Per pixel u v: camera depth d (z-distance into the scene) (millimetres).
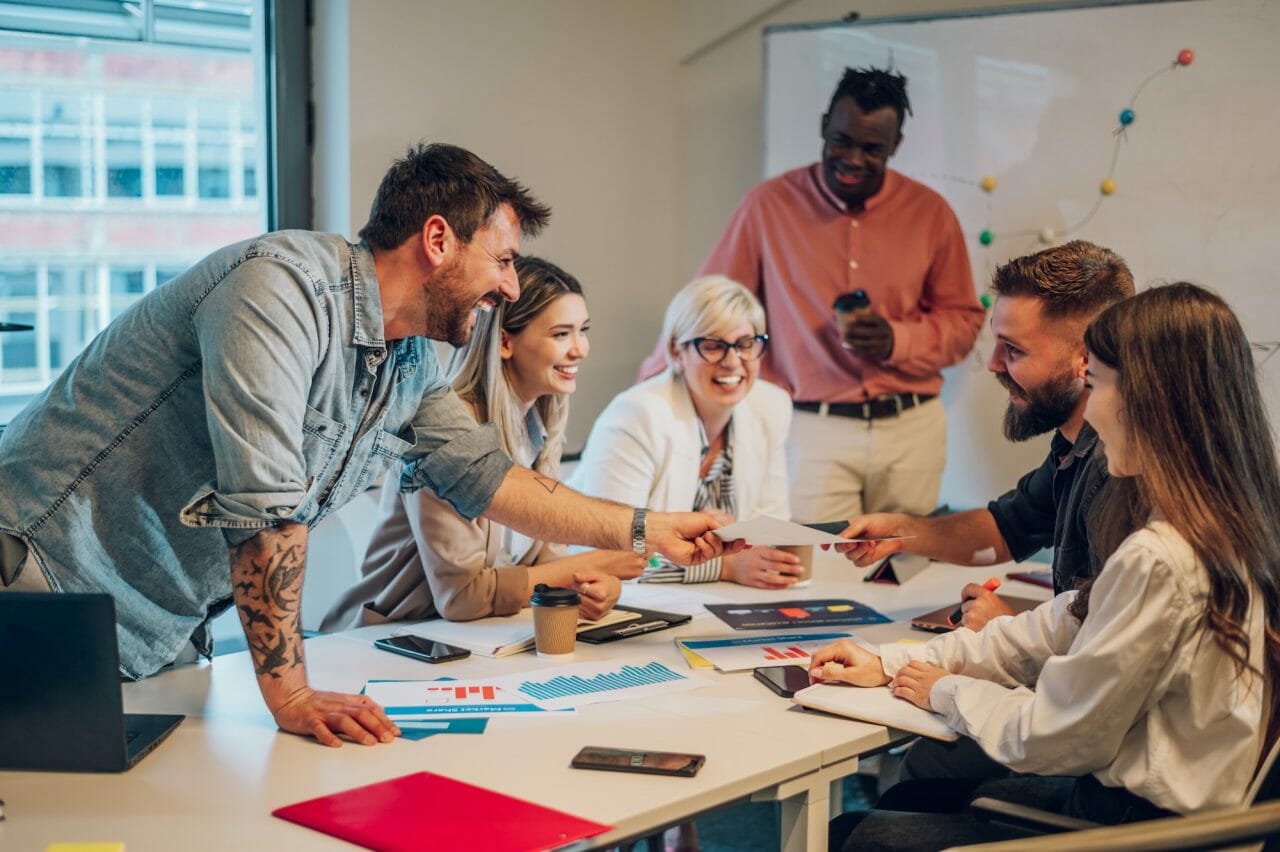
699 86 4352
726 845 3049
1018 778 1971
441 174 1778
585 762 1570
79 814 1417
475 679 1952
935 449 3758
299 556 1711
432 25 3672
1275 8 3311
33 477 1729
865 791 3305
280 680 1708
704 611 2434
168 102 3463
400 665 2031
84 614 1493
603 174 4191
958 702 1717
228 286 1652
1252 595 1495
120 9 3357
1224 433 1523
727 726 1755
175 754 1612
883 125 3646
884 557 2516
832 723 1778
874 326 3639
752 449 2994
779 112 3922
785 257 3811
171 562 1810
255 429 1622
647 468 2787
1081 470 2062
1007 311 2109
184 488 1766
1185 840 1141
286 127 3576
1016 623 1905
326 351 1754
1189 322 1537
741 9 4176
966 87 3678
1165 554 1486
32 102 3271
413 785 1499
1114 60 3502
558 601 2074
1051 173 3607
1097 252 2100
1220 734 1503
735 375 2799
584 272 4176
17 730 1550
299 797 1468
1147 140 3490
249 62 3582
